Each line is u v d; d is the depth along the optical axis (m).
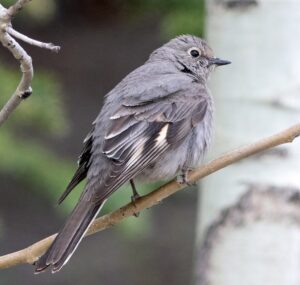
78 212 9.21
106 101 10.31
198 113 10.45
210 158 11.62
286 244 11.48
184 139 10.23
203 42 11.60
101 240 23.09
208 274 11.82
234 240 11.63
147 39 25.86
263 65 11.45
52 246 8.85
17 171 15.75
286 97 11.38
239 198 11.56
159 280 22.58
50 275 22.20
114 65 25.64
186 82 10.70
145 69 11.00
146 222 15.95
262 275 11.56
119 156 9.67
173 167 10.10
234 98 11.56
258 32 11.43
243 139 11.53
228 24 11.59
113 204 14.52
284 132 9.01
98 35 25.70
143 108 10.14
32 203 22.59
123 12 19.06
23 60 8.14
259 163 11.46
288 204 11.43
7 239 22.36
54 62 25.19
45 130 16.31
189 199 23.03
